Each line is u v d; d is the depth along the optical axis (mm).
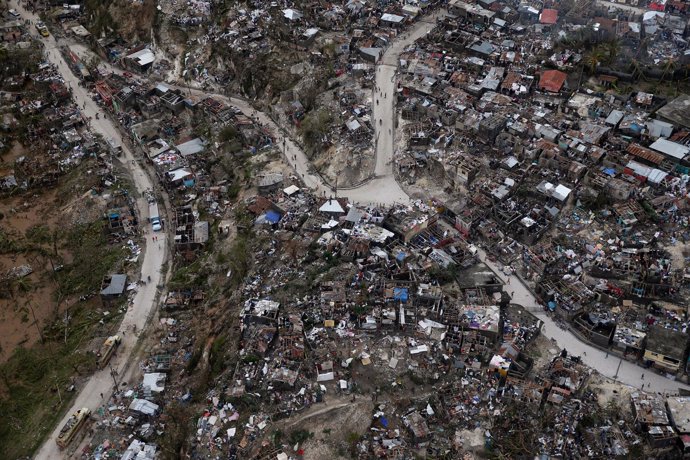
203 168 150250
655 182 125688
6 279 127625
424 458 86938
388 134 147375
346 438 89062
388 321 102125
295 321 103625
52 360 110938
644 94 148375
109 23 195625
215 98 171375
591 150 133250
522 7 183750
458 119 143750
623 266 110688
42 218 142000
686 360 96438
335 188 136625
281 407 92625
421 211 127375
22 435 98688
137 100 169250
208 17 187125
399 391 94375
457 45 170125
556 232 120250
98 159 154250
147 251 131000
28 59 184125
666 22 171625
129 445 94938
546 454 86938
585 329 102125
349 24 184000
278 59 171250
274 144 152375
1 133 164875
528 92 153750
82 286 125562
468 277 111812
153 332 114062
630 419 91125
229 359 101562
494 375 95688
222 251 125312
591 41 166375
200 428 92812
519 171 131875
